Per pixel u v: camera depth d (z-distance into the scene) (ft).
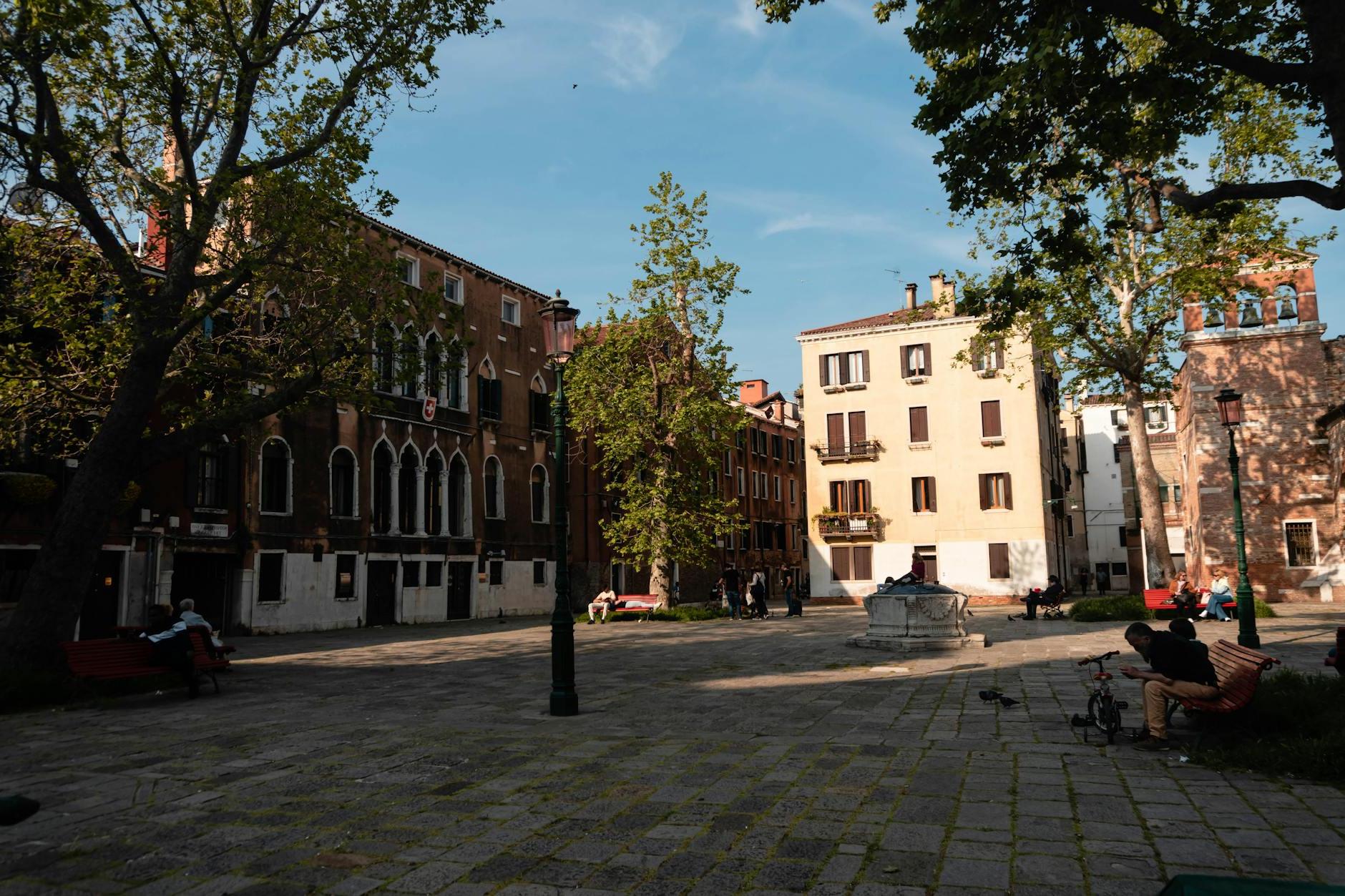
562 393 37.60
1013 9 30.32
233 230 49.88
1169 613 76.48
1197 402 103.14
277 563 93.45
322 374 50.52
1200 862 16.46
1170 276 83.87
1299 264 99.91
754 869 16.63
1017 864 16.52
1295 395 99.60
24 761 27.73
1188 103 30.09
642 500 108.47
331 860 17.65
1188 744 26.35
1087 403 221.25
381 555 106.11
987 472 145.48
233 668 55.31
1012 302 35.99
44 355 60.23
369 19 49.83
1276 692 28.60
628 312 110.73
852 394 154.10
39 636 43.06
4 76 41.22
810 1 35.09
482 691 42.78
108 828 20.07
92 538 44.88
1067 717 31.68
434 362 53.47
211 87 49.52
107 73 46.09
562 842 18.48
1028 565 141.90
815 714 33.45
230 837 19.21
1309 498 98.22
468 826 19.71
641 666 52.13
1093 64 29.94
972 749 26.50
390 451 109.50
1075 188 74.49
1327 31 25.27
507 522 129.29
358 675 50.72
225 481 87.92
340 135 49.16
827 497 153.79
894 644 56.90
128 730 33.01
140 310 46.47
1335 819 18.89
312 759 26.78
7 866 17.60
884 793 21.70
